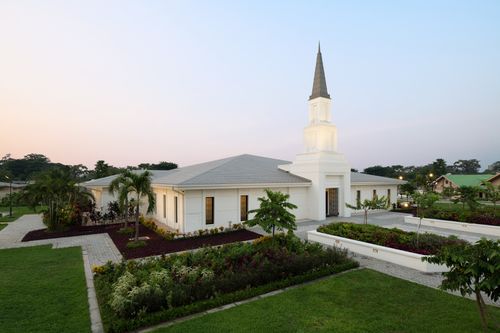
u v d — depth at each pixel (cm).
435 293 786
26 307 706
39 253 1283
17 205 4000
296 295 773
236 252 1018
